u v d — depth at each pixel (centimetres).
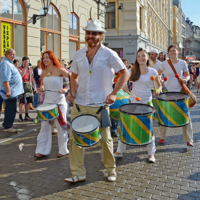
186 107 411
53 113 424
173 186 326
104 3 1619
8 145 511
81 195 308
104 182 341
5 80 568
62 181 348
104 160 349
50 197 305
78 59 332
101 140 342
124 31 2211
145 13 2475
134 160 420
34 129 629
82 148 346
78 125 311
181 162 407
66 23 1242
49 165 406
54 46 1178
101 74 326
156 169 381
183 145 494
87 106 332
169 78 493
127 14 2202
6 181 350
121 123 351
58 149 487
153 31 3041
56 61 442
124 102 496
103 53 324
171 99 402
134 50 2211
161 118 415
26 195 311
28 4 1002
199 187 323
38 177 362
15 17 960
